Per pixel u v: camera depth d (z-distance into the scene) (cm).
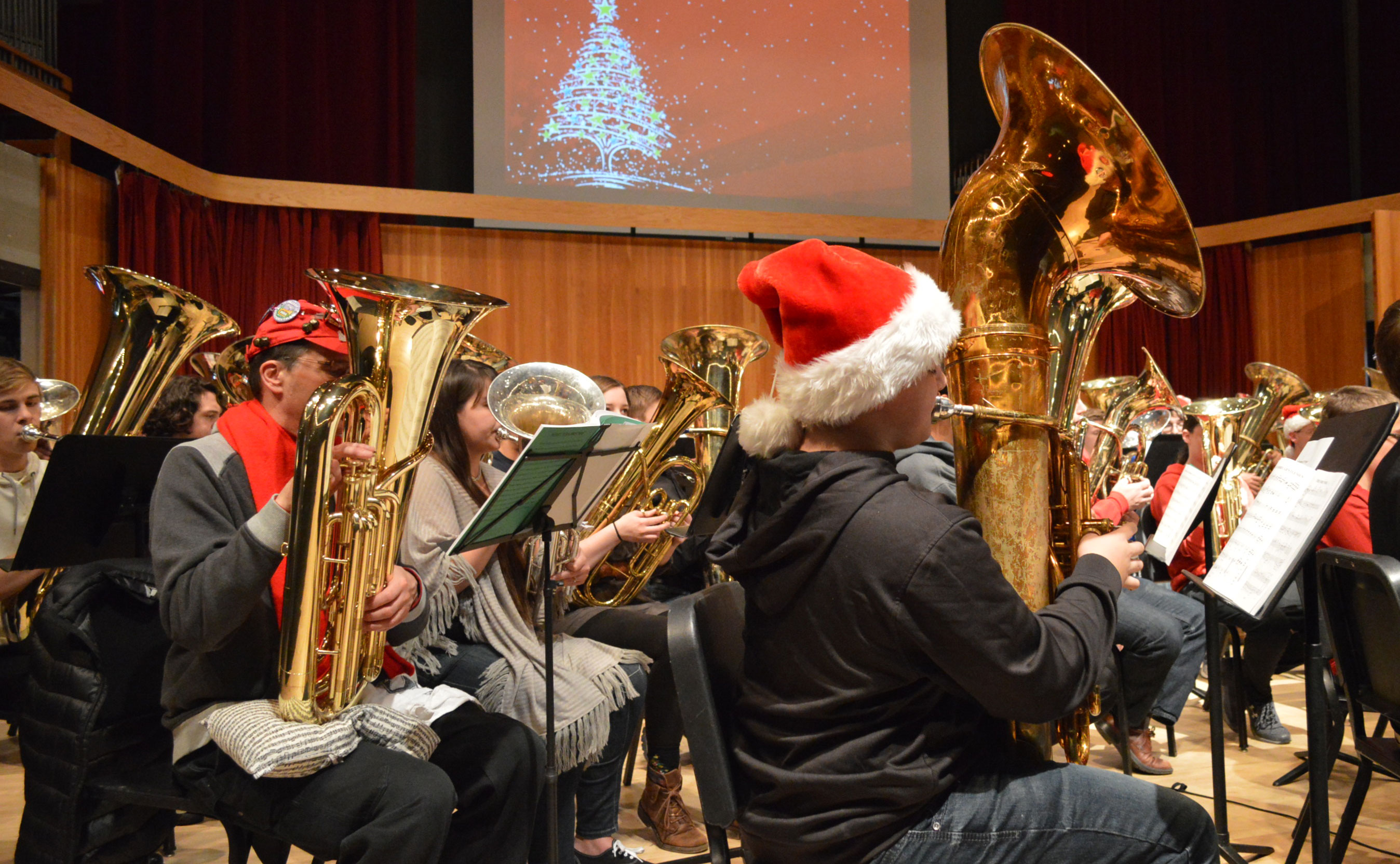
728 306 679
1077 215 150
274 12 628
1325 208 672
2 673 258
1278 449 455
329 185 594
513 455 251
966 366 144
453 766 167
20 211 470
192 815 259
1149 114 743
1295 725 344
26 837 177
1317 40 763
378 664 162
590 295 659
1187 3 751
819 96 694
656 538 236
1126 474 219
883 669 114
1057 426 145
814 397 121
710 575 291
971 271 148
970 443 143
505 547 212
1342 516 250
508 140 654
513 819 167
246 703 157
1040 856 117
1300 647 324
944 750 120
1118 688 270
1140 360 721
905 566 110
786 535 119
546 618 166
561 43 662
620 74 669
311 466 140
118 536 203
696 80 680
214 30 621
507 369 217
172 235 538
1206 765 301
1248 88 758
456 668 202
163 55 610
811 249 124
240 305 579
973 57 740
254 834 172
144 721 182
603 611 252
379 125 649
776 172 688
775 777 120
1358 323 685
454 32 681
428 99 676
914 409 124
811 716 118
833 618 115
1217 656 201
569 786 198
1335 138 763
